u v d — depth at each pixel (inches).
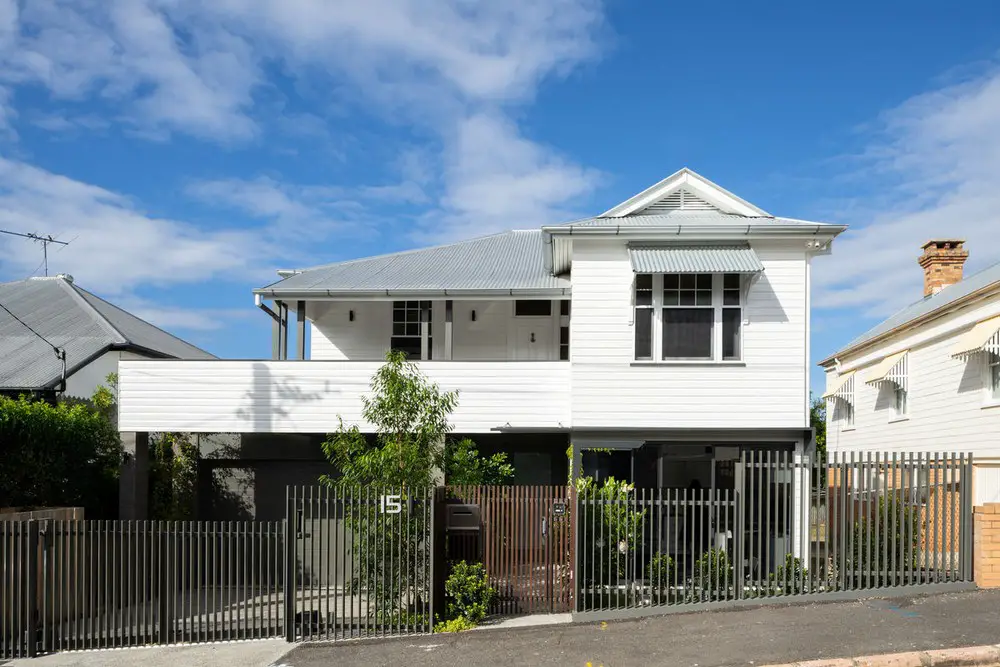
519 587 466.3
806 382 547.2
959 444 698.8
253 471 689.0
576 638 396.5
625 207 602.5
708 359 550.9
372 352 751.1
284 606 448.8
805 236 546.9
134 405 606.2
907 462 444.1
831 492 455.5
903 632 360.8
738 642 365.1
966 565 438.0
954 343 709.9
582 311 558.6
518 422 592.4
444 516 470.6
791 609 415.5
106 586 450.6
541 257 769.6
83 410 640.4
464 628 435.5
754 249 556.4
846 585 439.8
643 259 541.0
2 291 945.5
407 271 719.1
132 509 625.9
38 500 584.4
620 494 480.7
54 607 466.9
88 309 859.4
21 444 563.2
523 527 470.6
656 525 543.5
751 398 547.5
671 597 455.5
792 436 545.0
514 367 597.9
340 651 409.1
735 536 445.1
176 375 607.8
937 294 973.8
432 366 599.2
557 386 594.6
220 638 451.5
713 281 554.9
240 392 606.9
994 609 387.5
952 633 354.6
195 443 693.3
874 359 913.5
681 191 608.4
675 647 367.2
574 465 553.3
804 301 551.8
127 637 456.1
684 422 548.4
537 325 732.7
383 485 466.0
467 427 593.9
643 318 557.0
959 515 443.2
